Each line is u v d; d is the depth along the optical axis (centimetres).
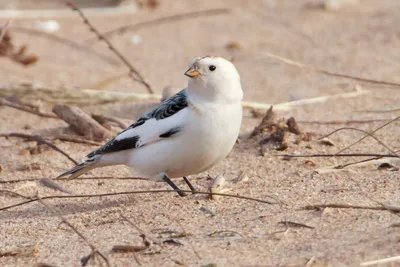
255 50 1938
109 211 1019
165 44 2039
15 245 923
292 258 802
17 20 2225
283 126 1305
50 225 989
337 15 2211
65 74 1797
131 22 2230
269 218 923
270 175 1114
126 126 1369
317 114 1422
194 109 948
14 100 1547
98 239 915
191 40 2066
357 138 1264
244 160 1197
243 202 996
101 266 827
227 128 958
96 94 1543
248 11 2316
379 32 1998
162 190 1018
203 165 986
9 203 1085
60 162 1253
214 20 2242
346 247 818
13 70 1811
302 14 2250
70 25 2203
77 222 991
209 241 866
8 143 1343
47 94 1562
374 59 1767
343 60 1783
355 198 970
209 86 945
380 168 1088
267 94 1595
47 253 888
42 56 1933
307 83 1647
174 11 2344
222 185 1054
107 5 2378
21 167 1229
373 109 1423
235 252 830
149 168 998
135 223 958
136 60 1914
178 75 1766
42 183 1153
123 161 1034
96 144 1324
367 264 772
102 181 1156
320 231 870
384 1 2331
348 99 1495
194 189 1078
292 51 1902
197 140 952
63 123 1444
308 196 995
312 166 1141
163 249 855
